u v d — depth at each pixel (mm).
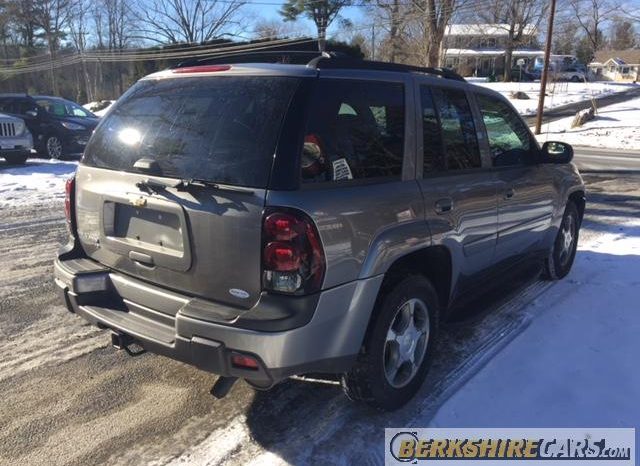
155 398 3527
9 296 5180
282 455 3002
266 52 3432
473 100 4125
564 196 5379
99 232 3406
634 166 15883
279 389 3639
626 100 39094
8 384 3662
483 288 4328
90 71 67125
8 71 62812
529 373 3809
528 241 4855
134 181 3135
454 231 3650
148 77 3533
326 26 54688
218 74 3143
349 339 2943
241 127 2883
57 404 3447
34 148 15852
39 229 7773
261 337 2664
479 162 4066
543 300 5164
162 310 3090
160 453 3012
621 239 7398
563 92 44375
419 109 3510
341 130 2984
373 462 2957
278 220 2648
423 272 3686
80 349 4160
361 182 3023
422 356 3514
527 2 52594
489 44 66812
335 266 2791
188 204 2879
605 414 3354
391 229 3102
